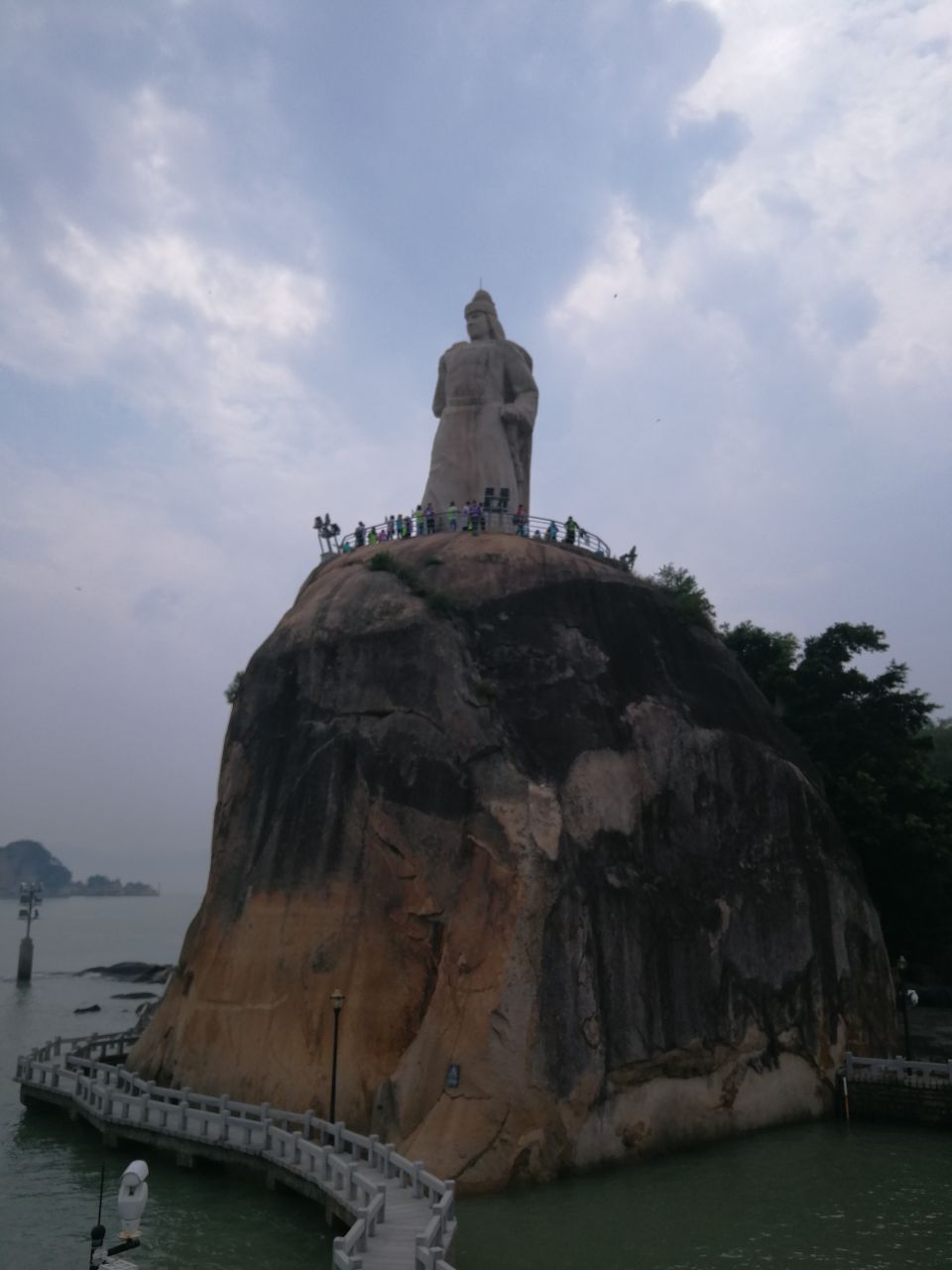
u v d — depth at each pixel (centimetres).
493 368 4425
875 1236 2219
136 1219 1470
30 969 8412
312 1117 2639
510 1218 2273
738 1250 2125
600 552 4144
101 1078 3409
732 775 3544
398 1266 1808
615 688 3412
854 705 4966
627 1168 2675
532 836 2850
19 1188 2652
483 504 4119
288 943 3134
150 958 12612
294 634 3688
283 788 3406
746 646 5319
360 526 4291
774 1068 3262
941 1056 3831
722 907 3288
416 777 3123
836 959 3609
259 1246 2192
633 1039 2858
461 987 2714
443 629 3375
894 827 4459
